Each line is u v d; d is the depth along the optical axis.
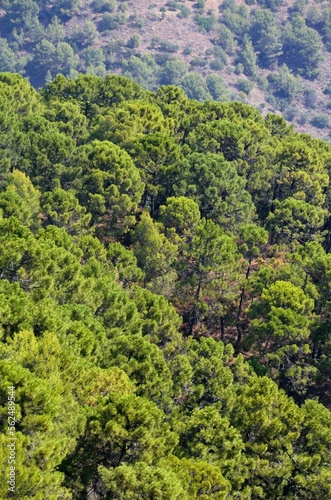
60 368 31.95
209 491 31.52
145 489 27.28
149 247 66.06
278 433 38.59
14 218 44.44
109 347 42.56
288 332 55.47
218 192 77.25
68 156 76.62
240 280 64.69
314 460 37.81
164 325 51.84
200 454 36.06
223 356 49.72
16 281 41.59
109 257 60.19
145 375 39.97
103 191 71.31
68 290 46.09
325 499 37.03
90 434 29.41
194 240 64.25
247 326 67.56
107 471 28.16
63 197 65.31
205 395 42.88
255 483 37.66
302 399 57.47
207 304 64.62
